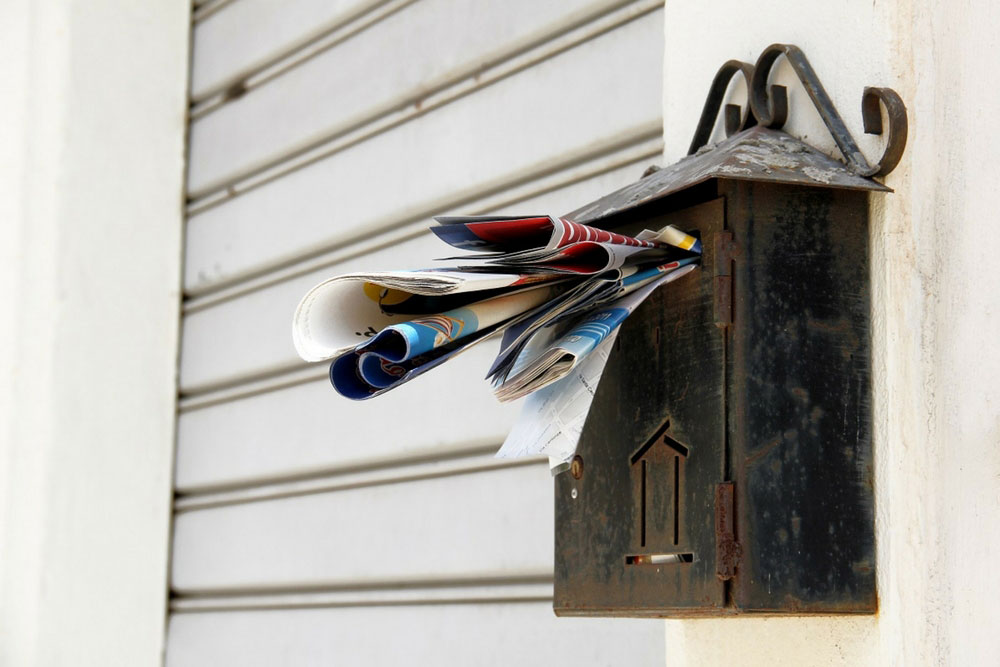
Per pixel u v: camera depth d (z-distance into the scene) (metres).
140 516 3.73
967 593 1.47
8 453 3.81
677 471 1.54
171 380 3.83
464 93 2.85
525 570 2.53
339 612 3.04
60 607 3.62
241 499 3.47
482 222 1.44
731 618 1.71
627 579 1.60
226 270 3.66
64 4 3.87
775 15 1.72
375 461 2.99
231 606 3.45
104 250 3.82
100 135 3.85
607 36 2.48
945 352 1.51
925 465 1.48
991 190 1.56
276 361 3.40
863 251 1.56
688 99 1.88
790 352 1.51
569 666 2.38
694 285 1.56
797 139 1.65
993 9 1.59
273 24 3.60
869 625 1.51
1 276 3.92
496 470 2.64
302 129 3.41
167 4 3.99
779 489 1.48
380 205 3.07
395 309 1.58
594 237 1.45
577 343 1.46
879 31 1.55
